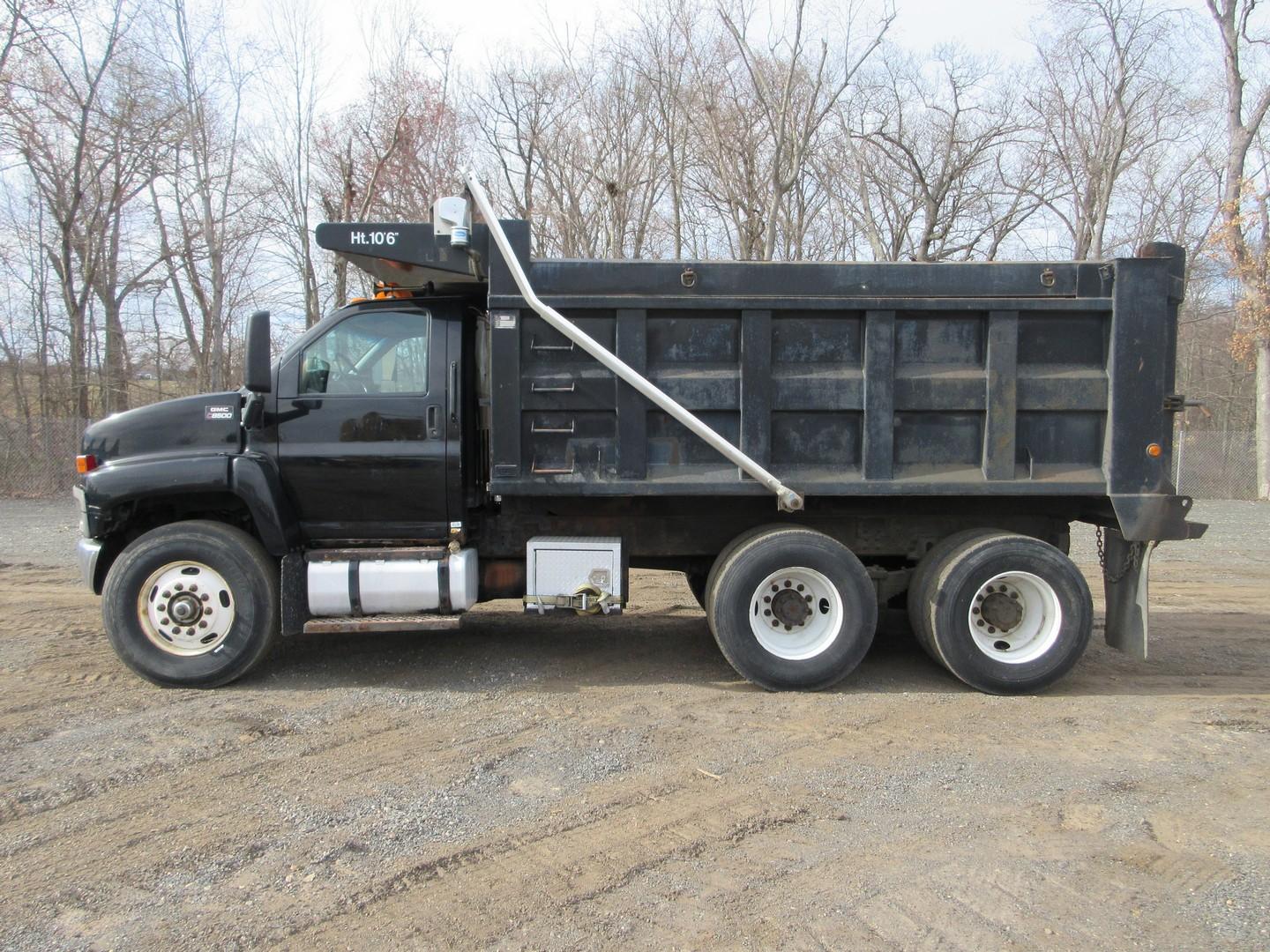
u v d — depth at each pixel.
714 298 5.51
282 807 3.93
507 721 5.09
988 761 4.55
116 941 2.91
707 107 20.75
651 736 4.86
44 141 21.64
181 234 24.77
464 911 3.11
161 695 5.48
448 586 5.66
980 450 5.65
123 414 5.80
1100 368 5.64
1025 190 25.56
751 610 5.67
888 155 23.84
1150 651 6.96
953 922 3.04
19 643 6.76
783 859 3.48
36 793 4.04
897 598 6.49
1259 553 12.48
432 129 22.83
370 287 20.16
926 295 5.55
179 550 5.53
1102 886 3.29
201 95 23.47
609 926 3.01
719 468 5.62
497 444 5.54
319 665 6.27
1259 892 3.25
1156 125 24.23
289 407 5.74
